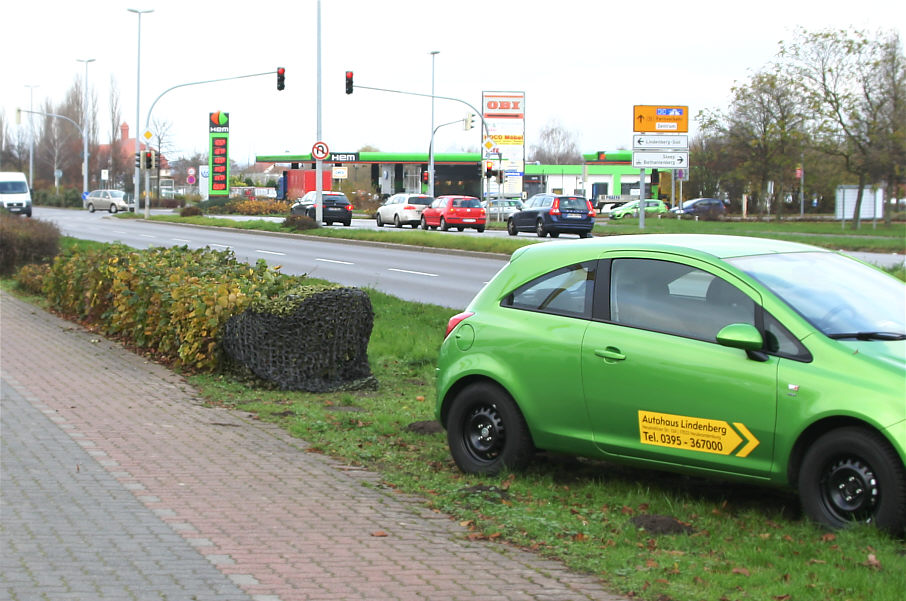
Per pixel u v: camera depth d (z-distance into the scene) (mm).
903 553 5055
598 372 6328
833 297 5984
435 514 6152
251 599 4625
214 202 76188
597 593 4797
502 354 6816
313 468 7199
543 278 6875
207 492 6484
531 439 6746
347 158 85062
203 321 10641
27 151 112562
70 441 7816
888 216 51719
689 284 6176
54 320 15734
